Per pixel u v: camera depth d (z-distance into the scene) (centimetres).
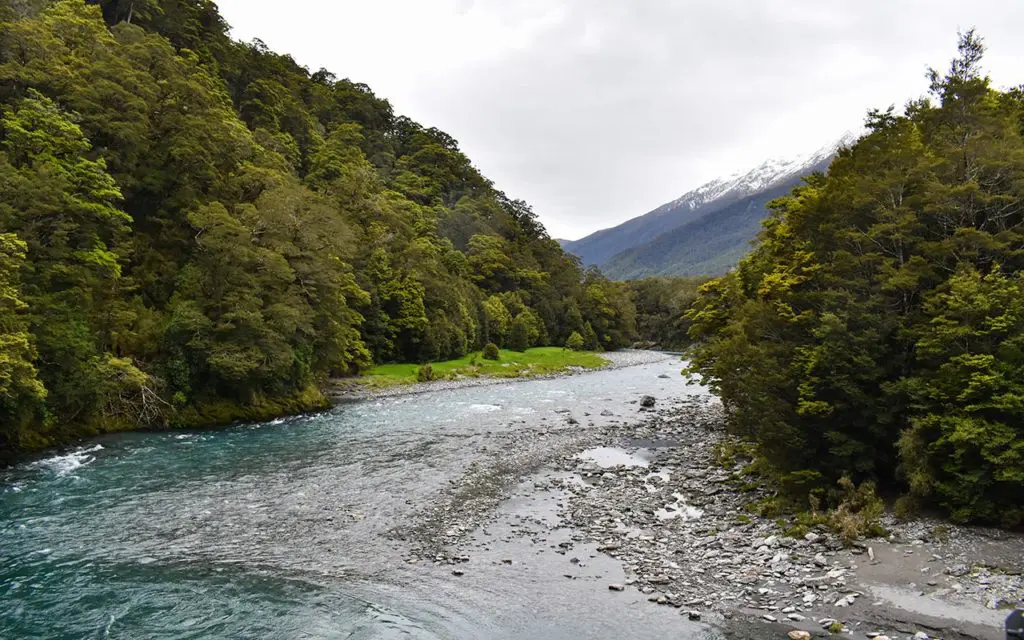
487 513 1931
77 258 2981
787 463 1877
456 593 1327
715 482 2216
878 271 1920
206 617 1212
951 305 1588
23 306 2367
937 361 1652
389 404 4562
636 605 1247
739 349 2061
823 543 1488
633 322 14438
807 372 1792
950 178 1964
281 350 3938
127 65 4241
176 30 7888
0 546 1591
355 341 5916
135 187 4053
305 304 4334
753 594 1264
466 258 10875
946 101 2361
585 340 12212
